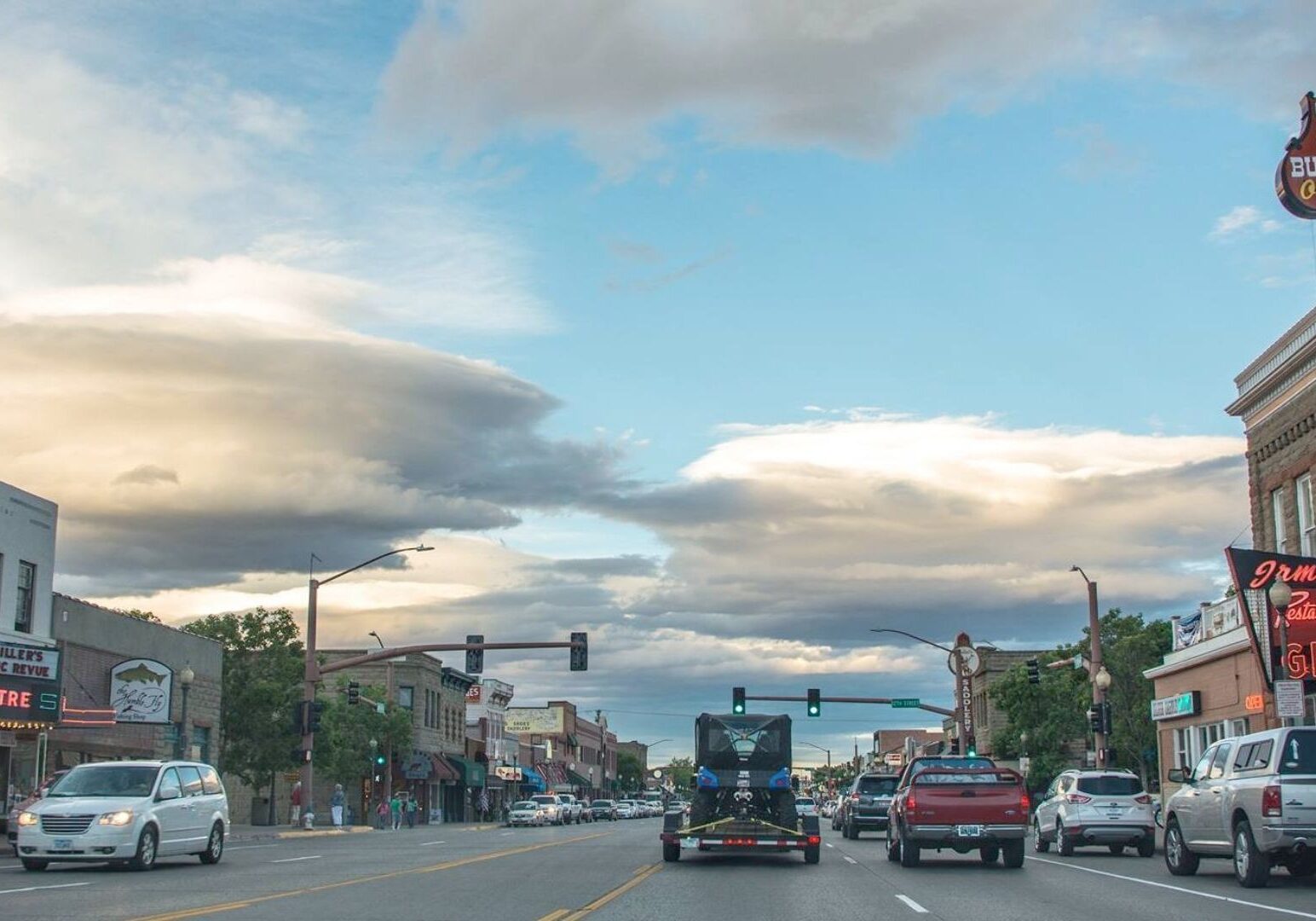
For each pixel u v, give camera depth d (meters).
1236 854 21.52
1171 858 24.55
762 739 30.03
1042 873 25.33
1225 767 22.66
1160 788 50.59
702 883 22.66
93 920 15.36
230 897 18.77
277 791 78.25
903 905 18.44
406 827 71.44
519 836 49.38
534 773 130.25
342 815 62.41
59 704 38.44
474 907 17.61
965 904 18.55
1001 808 26.61
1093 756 47.59
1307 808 20.28
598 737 177.88
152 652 50.38
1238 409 43.62
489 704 114.12
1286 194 34.19
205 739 56.06
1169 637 65.56
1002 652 92.44
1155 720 50.62
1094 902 18.75
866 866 27.92
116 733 47.22
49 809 24.23
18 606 41.06
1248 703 40.34
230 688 63.97
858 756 168.12
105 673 46.28
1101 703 43.97
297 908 17.14
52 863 27.06
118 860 24.52
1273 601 30.11
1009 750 80.69
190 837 26.52
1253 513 42.84
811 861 28.06
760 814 29.94
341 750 73.88
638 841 42.59
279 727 64.19
